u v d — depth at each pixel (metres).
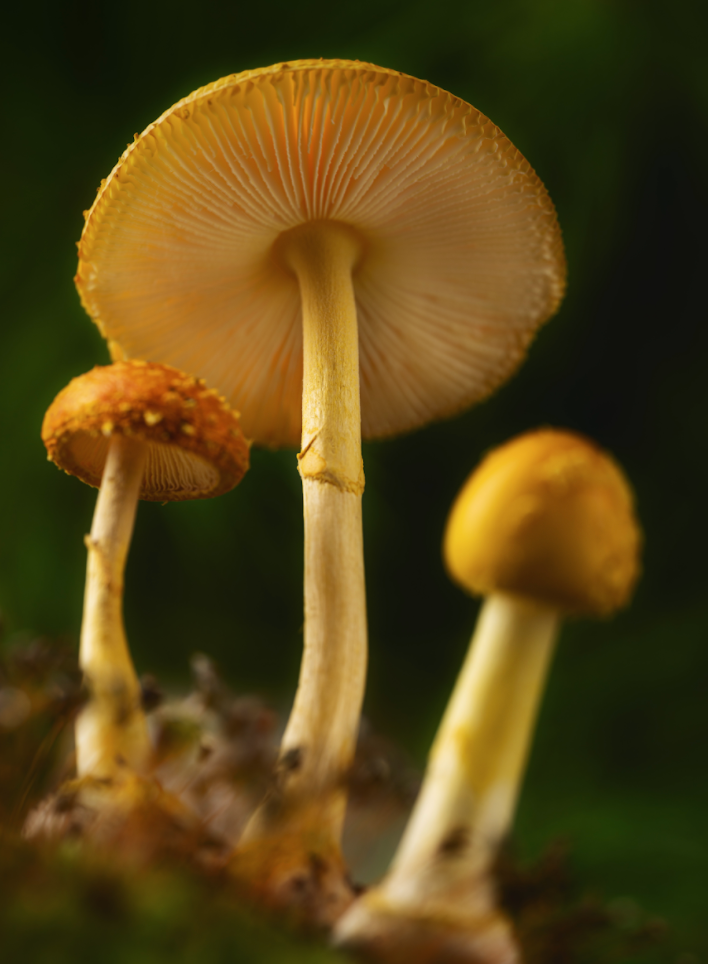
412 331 0.30
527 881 0.24
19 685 0.25
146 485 0.28
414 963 0.24
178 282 0.28
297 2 0.56
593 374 0.65
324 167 0.26
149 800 0.24
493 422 0.66
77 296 0.52
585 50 0.51
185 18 0.56
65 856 0.24
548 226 0.27
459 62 0.54
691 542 0.59
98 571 0.26
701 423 0.62
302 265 0.27
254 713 0.26
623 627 0.56
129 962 0.23
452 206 0.26
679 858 0.38
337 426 0.26
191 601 0.60
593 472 0.25
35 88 0.57
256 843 0.24
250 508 0.54
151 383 0.26
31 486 0.52
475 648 0.26
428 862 0.24
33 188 0.56
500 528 0.25
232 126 0.25
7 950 0.23
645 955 0.32
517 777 0.25
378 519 0.58
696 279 0.63
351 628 0.25
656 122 0.56
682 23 0.53
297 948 0.23
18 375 0.52
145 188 0.26
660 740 0.50
